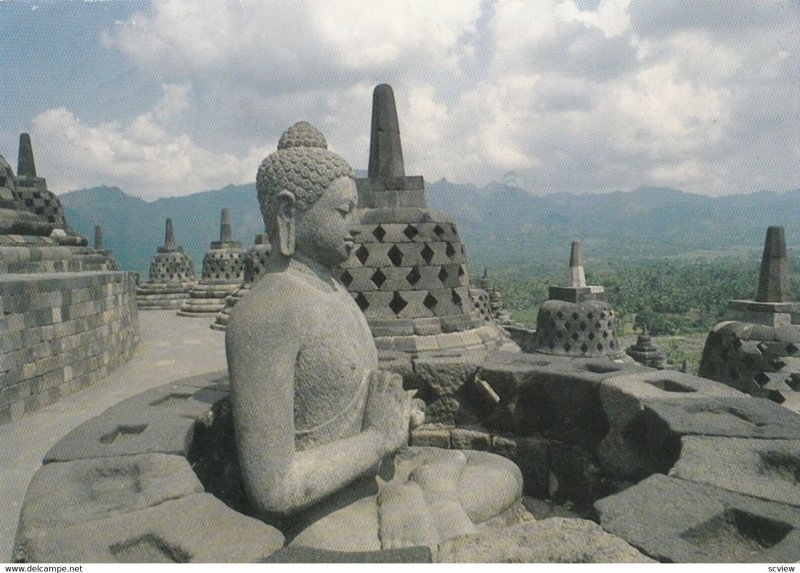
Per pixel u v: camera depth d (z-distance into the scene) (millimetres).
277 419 2467
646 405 3381
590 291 13492
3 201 10953
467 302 6598
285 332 2604
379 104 6598
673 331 45750
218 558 1931
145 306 23234
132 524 2123
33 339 7523
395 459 3287
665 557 1861
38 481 2490
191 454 3193
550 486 4238
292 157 2975
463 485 2971
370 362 2994
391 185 6305
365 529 2570
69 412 7484
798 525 2033
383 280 6059
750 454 2621
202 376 4250
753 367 9062
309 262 3045
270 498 2352
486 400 4492
